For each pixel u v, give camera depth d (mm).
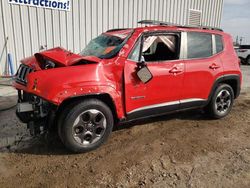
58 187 3189
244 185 3301
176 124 5242
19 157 3852
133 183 3293
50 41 10039
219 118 5574
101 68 3889
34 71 3799
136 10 11930
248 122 5488
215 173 3543
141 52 4254
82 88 3699
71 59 4016
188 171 3574
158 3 12695
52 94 3543
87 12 10570
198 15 15039
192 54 4844
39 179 3340
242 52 18328
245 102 7059
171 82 4547
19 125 5043
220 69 5195
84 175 3439
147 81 4215
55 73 3660
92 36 10914
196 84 4902
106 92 3887
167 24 4906
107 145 4254
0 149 4082
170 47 4629
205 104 5215
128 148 4172
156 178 3402
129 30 4773
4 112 5734
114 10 11227
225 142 4488
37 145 4234
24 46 9602
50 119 3756
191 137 4645
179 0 13672
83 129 3867
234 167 3699
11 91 7465
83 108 3770
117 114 4109
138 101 4262
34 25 9609
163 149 4168
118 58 4035
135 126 5062
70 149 3857
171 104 4680
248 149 4246
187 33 4805
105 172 3512
